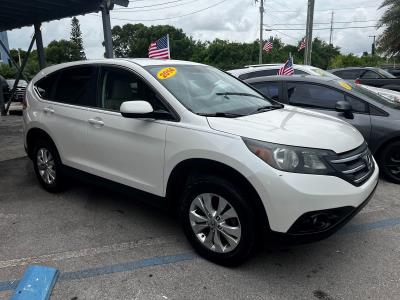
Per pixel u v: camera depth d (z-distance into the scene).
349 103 5.36
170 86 3.63
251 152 2.91
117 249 3.59
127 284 3.04
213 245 3.27
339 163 3.00
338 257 3.43
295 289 2.97
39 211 4.50
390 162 5.38
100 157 4.05
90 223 4.16
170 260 3.38
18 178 5.81
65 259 3.41
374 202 4.73
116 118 3.85
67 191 5.14
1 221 4.23
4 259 3.42
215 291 2.95
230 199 3.03
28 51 11.81
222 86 4.14
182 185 3.51
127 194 3.87
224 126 3.14
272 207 2.84
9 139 8.99
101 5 8.41
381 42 22.88
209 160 3.09
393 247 3.60
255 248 3.09
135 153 3.66
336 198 2.87
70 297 2.89
